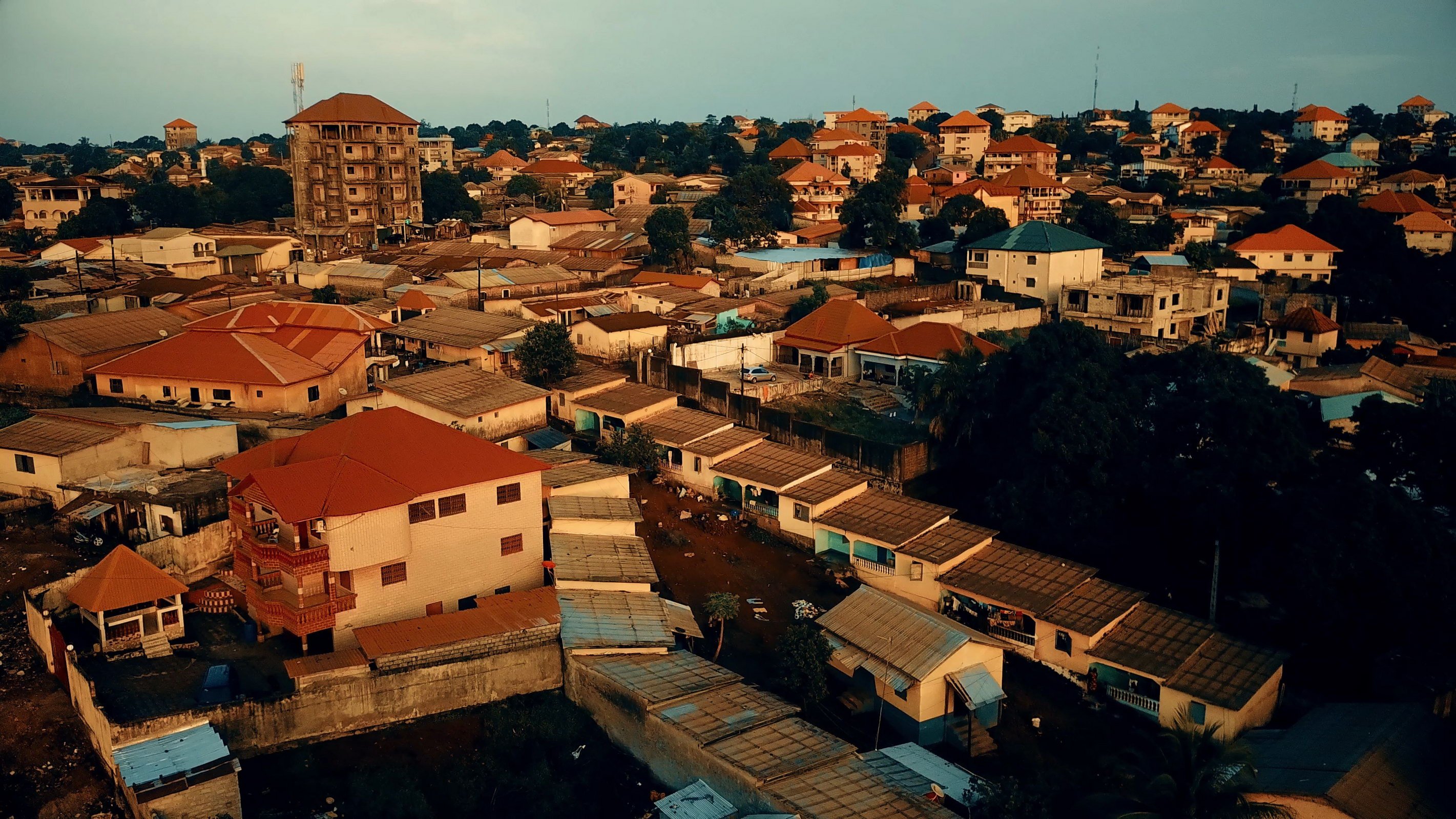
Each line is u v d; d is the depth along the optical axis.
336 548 42.56
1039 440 57.41
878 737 43.69
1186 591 55.00
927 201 146.00
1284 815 34.53
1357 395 73.38
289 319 73.81
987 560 53.94
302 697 39.16
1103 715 46.53
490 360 76.62
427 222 143.00
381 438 48.16
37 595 42.09
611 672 42.75
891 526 56.06
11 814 35.31
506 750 40.81
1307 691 48.38
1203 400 57.44
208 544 48.69
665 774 39.50
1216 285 96.50
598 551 52.34
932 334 79.94
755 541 59.16
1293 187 157.12
